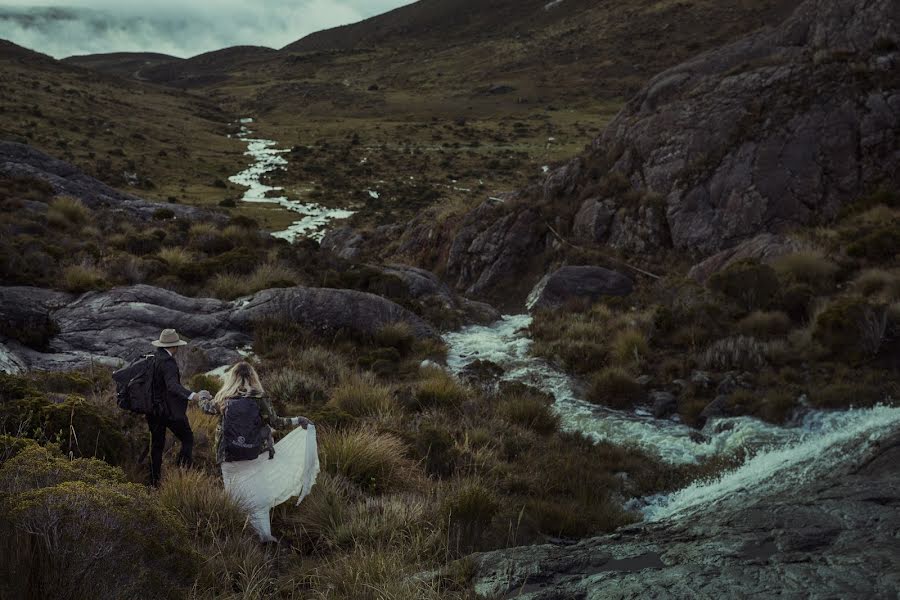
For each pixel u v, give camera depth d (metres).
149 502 3.66
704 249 19.70
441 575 4.25
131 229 19.45
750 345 11.65
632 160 23.84
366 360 12.11
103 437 5.59
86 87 140.38
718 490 7.31
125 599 3.11
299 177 88.56
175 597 3.39
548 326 15.77
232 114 161.50
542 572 4.16
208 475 5.98
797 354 11.38
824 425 8.93
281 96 176.75
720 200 20.11
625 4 191.75
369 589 4.01
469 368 12.76
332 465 6.52
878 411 8.81
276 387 9.48
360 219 64.81
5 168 23.72
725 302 14.22
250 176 89.44
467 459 7.87
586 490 7.49
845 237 16.47
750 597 3.30
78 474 3.81
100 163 80.19
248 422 5.12
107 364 9.59
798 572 3.53
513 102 145.38
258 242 20.16
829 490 4.99
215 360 10.86
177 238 18.81
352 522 5.26
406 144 111.75
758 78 22.20
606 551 4.41
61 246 15.21
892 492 4.64
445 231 28.42
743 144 20.58
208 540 4.75
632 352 12.84
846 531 4.07
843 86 20.19
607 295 18.34
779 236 17.53
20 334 9.91
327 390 10.01
